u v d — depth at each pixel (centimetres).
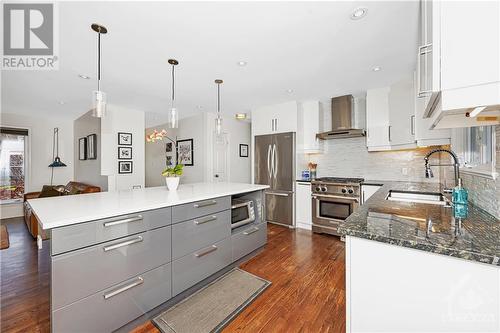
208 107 461
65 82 307
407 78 301
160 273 169
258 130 460
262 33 195
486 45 70
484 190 128
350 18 175
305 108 423
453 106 75
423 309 84
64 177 548
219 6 160
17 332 154
